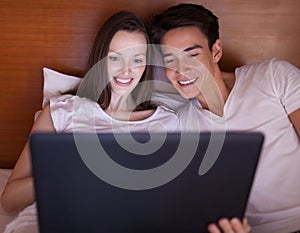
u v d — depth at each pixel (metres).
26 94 1.97
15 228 1.41
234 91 1.59
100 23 1.90
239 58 1.95
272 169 1.49
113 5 1.89
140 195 0.89
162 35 1.60
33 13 1.88
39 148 0.83
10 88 1.96
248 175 0.90
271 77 1.58
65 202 0.89
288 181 1.48
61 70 1.95
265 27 1.91
